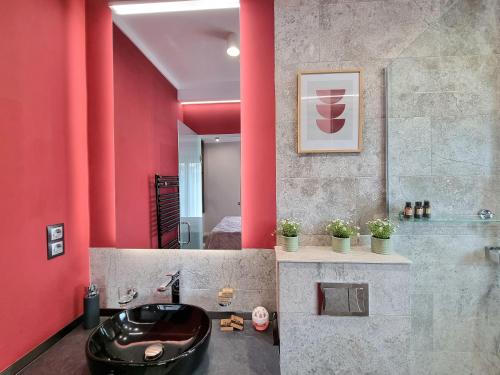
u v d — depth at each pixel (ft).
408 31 3.55
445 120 3.55
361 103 3.55
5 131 2.67
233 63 3.92
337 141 3.59
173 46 4.00
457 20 3.50
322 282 2.98
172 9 3.92
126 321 3.41
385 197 3.59
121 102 4.05
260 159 3.83
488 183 3.52
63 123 3.51
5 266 2.66
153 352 2.92
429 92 3.55
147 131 4.11
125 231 4.00
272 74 3.80
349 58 3.60
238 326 3.47
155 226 4.03
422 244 3.57
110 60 4.00
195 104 4.07
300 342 2.99
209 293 3.86
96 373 2.42
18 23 2.82
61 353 3.06
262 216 3.83
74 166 3.71
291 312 3.00
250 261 3.83
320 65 3.62
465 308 3.54
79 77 3.84
